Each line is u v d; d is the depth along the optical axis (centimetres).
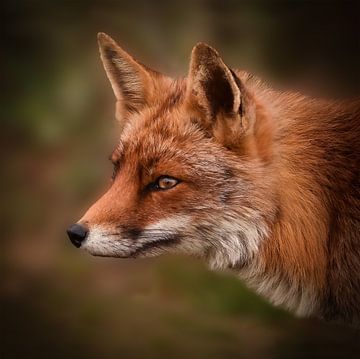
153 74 912
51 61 2105
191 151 826
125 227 820
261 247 838
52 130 2034
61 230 1816
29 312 1389
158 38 1980
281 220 838
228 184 821
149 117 863
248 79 902
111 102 2028
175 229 823
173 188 823
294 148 848
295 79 2075
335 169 845
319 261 848
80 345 1265
